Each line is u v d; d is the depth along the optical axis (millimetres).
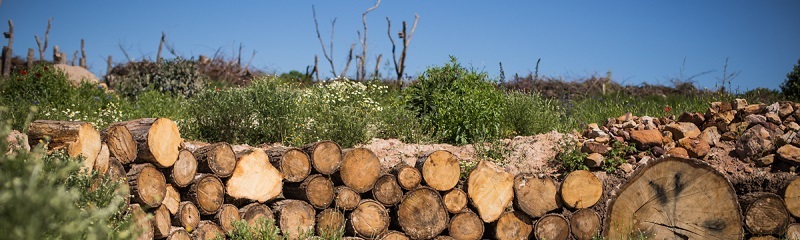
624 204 6305
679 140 7023
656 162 6332
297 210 5516
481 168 6059
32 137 4574
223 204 5297
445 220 5934
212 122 8508
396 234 5801
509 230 6105
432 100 9250
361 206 5719
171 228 5012
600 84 17234
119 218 4234
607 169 6637
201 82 15219
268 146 8312
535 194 6168
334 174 5797
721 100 10852
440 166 5934
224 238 5258
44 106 10750
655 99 15117
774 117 7105
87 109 11406
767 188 6504
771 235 6363
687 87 16484
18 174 3105
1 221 2668
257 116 8625
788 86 14281
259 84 8969
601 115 10836
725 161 6852
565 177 6207
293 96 8969
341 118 8273
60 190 2967
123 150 4781
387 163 7121
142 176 4723
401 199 5848
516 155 7195
